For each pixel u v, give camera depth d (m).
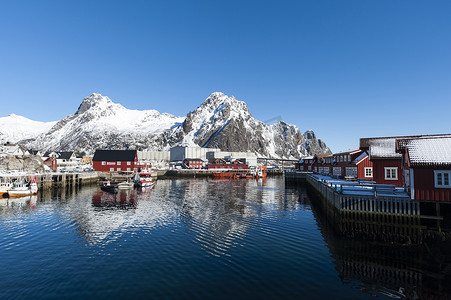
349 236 22.50
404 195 22.20
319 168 80.94
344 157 55.66
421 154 21.02
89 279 14.88
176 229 25.66
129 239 22.39
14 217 31.03
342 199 23.00
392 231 21.03
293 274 15.44
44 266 16.72
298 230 25.25
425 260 17.58
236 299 12.66
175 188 66.94
